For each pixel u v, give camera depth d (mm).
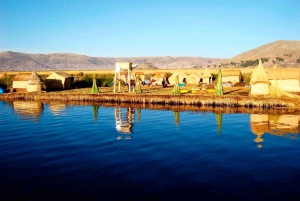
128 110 44125
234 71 87375
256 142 23641
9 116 38531
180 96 50000
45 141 24203
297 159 18969
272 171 16719
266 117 36156
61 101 58031
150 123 32625
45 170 16969
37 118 36750
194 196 13477
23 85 73375
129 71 61781
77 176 15969
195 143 23344
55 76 78812
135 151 20906
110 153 20391
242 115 37938
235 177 15773
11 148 22000
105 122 33500
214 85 72562
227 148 21781
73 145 22750
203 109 44375
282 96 47875
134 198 13305
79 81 86500
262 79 49688
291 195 13609
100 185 14766
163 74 92250
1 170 17078
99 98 56156
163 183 14961
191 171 16703
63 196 13586
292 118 35219
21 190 14289
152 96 51969
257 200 13117
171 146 22344
